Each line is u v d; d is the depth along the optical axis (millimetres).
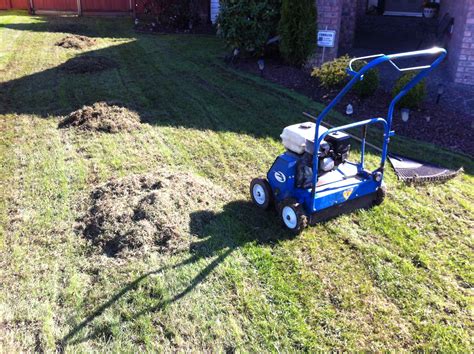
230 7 9453
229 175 5375
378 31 12805
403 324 3299
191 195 4730
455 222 4492
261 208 4656
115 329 3240
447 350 3090
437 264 3902
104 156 5793
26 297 3533
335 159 4348
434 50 3932
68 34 12969
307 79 8680
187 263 3863
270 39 9664
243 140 6285
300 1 8555
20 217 4520
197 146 6105
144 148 6035
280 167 4309
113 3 16172
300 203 4219
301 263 3887
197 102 7684
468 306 3455
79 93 8086
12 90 8234
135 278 3695
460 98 7754
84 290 3596
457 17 9094
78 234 4258
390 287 3641
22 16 16062
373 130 6488
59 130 6570
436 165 5547
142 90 8289
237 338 3164
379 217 4543
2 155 5824
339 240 4191
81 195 4906
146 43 12055
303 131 4297
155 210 4309
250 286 3629
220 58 10445
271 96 7938
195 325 3270
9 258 3957
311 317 3344
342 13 10867
